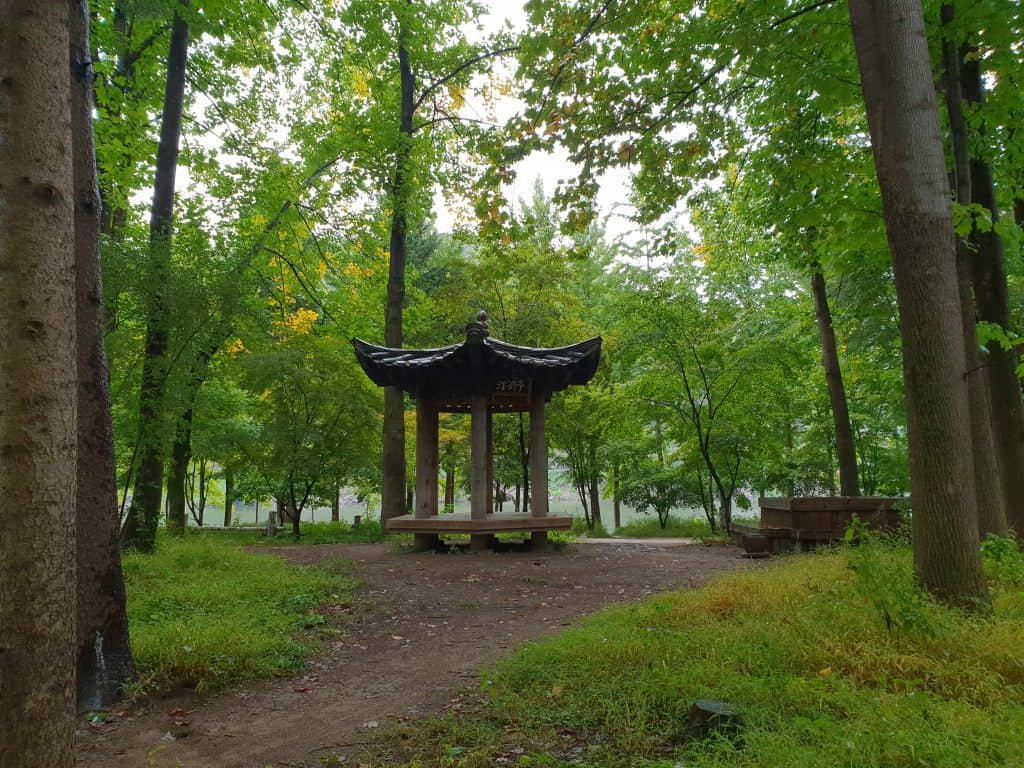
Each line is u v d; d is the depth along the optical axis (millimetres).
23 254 2678
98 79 11578
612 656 4602
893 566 6102
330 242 17766
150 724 4270
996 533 6906
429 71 16688
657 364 16922
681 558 11305
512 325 17688
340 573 9492
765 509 12117
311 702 4664
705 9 8328
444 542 12914
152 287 9914
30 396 2639
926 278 5320
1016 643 4027
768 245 14828
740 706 3426
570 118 8703
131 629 5801
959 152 6941
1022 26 6953
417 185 16203
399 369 11633
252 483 20359
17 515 2582
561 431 19844
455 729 3781
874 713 3178
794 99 9156
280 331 16891
